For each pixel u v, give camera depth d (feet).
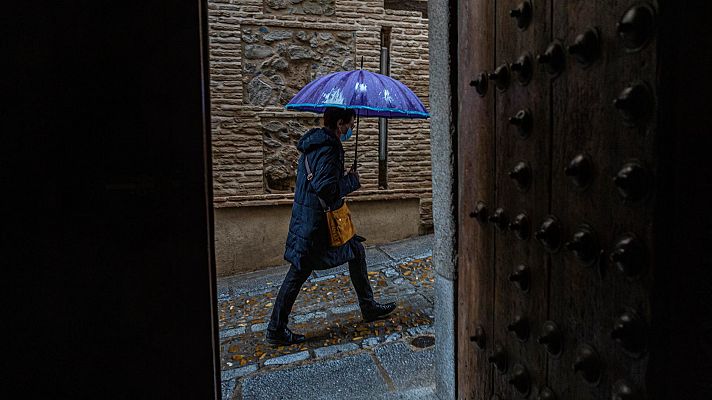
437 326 6.51
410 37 18.67
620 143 2.75
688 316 2.53
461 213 5.13
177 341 3.60
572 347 3.30
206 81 3.76
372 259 16.76
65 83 3.29
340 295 13.37
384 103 10.02
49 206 3.33
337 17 17.88
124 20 3.34
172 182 3.48
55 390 3.44
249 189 17.43
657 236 2.50
